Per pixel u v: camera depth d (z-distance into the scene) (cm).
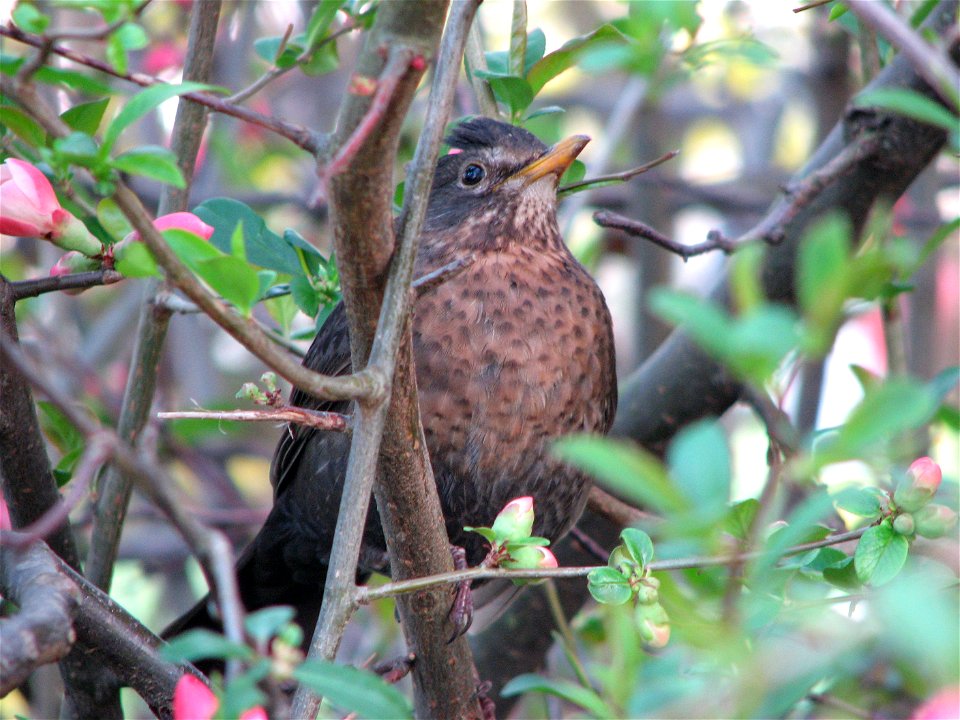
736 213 1199
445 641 593
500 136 779
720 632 398
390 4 425
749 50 802
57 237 528
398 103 429
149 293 713
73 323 1216
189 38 708
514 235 752
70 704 700
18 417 605
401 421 506
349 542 470
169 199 709
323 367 766
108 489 729
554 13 1373
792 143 1395
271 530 805
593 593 515
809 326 327
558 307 733
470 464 715
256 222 702
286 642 383
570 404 729
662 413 860
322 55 675
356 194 448
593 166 920
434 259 746
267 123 449
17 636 421
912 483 520
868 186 795
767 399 505
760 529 414
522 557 525
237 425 1037
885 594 323
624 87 1451
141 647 564
